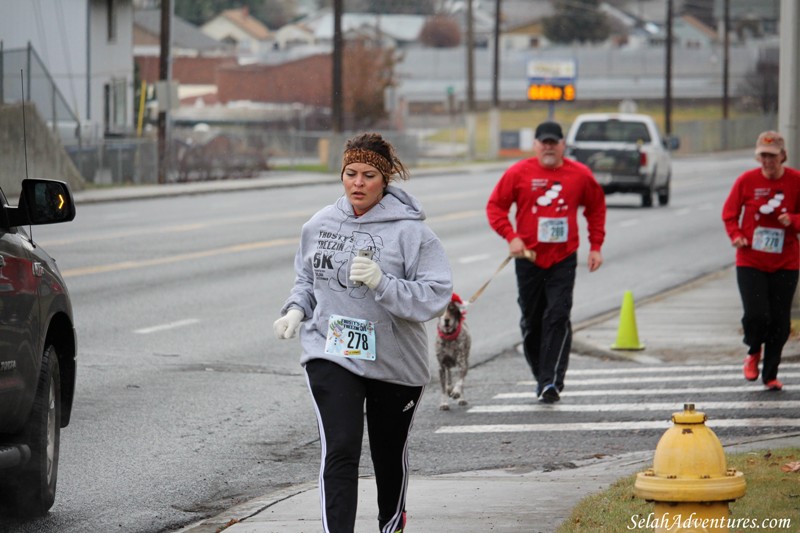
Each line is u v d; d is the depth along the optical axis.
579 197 29.09
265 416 27.81
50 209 18.55
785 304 29.81
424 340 16.14
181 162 120.50
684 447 12.58
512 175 29.09
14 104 95.50
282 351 35.94
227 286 49.12
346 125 193.00
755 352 30.66
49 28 134.12
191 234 69.00
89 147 112.12
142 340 37.34
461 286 50.94
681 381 32.06
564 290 29.03
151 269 53.81
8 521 19.25
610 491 19.20
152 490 21.58
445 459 24.11
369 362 15.53
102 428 26.25
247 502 20.70
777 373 31.67
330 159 143.75
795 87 39.50
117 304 44.09
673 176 140.25
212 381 31.61
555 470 22.91
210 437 25.73
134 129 146.00
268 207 90.25
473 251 63.06
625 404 29.20
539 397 29.59
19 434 18.64
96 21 144.25
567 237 28.94
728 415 27.66
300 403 29.27
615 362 35.72
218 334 38.59
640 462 22.95
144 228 72.06
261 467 23.39
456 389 29.23
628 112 180.75
